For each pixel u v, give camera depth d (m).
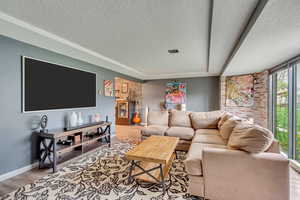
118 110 6.63
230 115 2.93
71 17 1.84
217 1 1.34
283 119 3.15
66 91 3.04
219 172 1.55
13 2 1.54
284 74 3.16
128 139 4.16
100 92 4.01
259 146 1.45
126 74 5.25
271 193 1.41
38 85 2.53
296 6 1.26
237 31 1.95
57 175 2.16
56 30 2.17
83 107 3.45
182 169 2.33
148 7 1.63
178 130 3.29
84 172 2.23
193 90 5.86
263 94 4.00
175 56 3.46
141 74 5.62
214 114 3.57
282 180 1.38
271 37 1.89
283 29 1.68
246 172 1.48
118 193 1.74
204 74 5.51
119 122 6.60
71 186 1.88
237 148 1.63
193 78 5.86
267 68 3.71
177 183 1.94
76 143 2.78
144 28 2.12
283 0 1.19
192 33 2.26
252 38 1.92
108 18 1.87
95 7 1.64
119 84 6.59
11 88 2.18
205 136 2.78
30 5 1.59
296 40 1.98
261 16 1.42
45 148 2.42
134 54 3.31
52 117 2.77
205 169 1.60
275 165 1.40
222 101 4.96
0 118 2.07
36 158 2.49
